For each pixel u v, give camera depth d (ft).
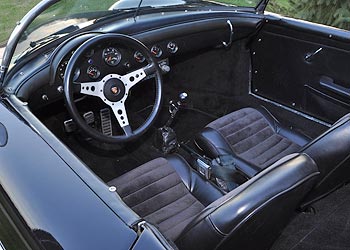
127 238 3.29
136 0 7.71
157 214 6.28
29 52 6.59
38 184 3.92
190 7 8.54
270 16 9.04
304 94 9.07
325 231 6.82
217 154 7.54
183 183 6.82
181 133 9.79
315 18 13.84
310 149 4.96
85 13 7.16
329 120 8.81
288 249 6.51
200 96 10.18
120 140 6.66
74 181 3.88
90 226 3.43
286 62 9.13
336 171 5.25
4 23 6.84
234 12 8.83
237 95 10.18
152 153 9.28
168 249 3.21
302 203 5.32
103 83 6.59
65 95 6.26
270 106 9.80
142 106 9.73
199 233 4.00
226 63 9.83
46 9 6.23
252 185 4.12
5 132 4.67
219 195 6.60
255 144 7.88
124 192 6.56
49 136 4.59
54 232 3.47
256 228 4.20
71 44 6.47
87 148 8.93
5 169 4.19
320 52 8.40
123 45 6.73
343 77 8.22
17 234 4.37
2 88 5.84
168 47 8.21
